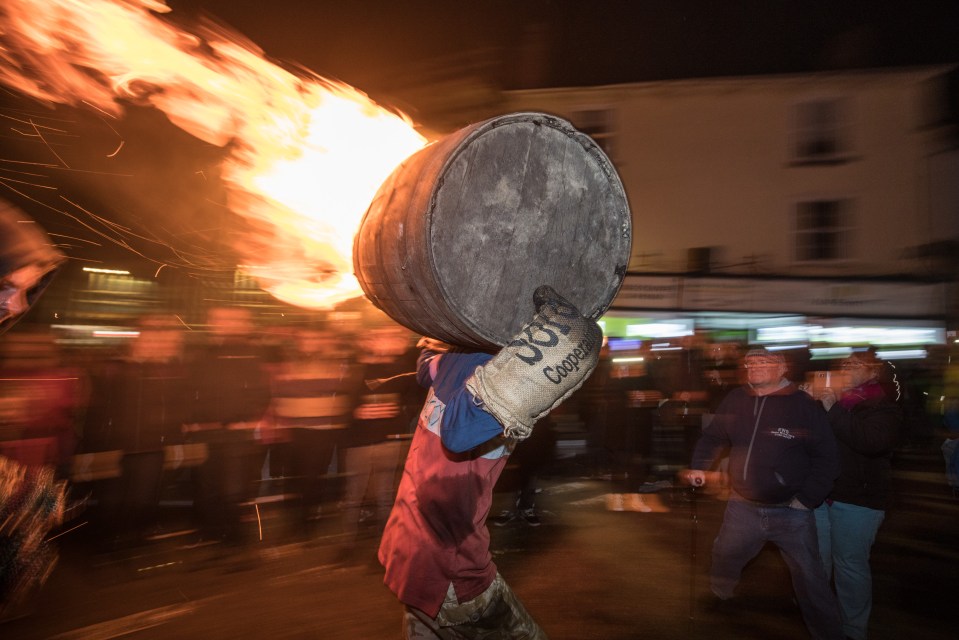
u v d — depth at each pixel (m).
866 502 4.25
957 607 5.18
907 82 18.62
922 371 14.05
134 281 8.29
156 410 5.95
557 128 2.30
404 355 6.43
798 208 19.19
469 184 2.13
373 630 4.57
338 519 6.90
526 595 5.27
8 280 1.56
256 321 6.62
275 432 6.39
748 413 4.27
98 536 5.89
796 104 19.08
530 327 2.12
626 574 5.76
